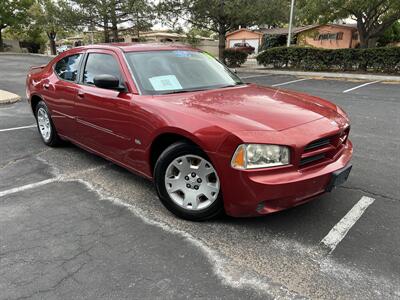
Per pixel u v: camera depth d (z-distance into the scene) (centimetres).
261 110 318
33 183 423
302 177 281
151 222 332
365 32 2256
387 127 680
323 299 234
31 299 237
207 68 432
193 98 347
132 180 429
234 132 279
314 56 1961
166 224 328
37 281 254
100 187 410
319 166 299
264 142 274
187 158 316
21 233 316
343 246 291
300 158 283
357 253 281
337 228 317
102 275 259
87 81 439
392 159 495
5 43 4594
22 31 4462
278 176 278
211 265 269
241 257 278
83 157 513
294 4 2291
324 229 316
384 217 336
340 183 315
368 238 302
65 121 488
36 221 336
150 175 360
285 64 2117
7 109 877
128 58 390
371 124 706
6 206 366
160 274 260
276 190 274
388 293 239
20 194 393
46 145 568
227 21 2258
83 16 2308
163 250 288
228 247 291
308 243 295
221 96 356
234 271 262
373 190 394
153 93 360
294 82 1551
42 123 569
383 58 1728
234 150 278
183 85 384
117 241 302
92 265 271
